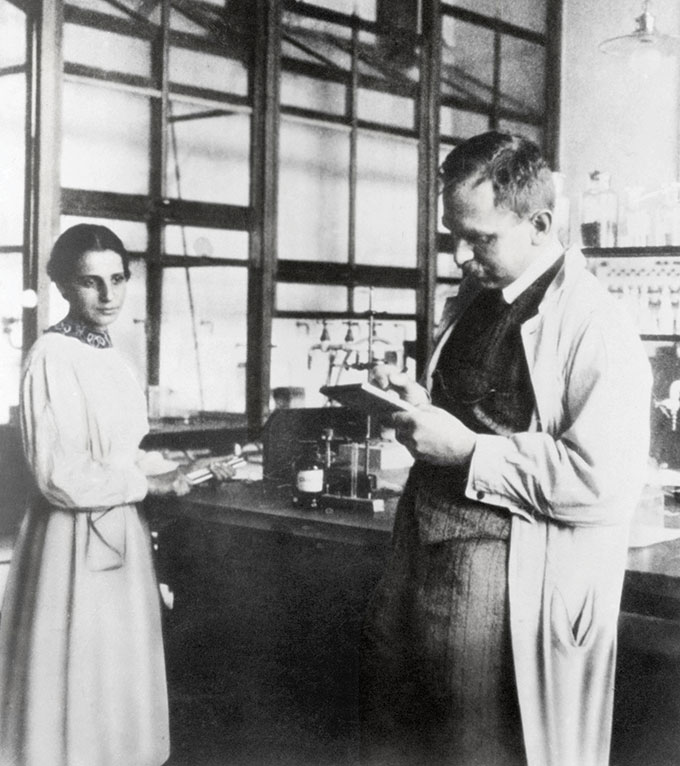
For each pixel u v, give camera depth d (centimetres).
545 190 176
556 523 174
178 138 412
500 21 532
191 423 407
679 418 386
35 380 234
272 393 443
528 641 172
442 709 180
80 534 234
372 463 321
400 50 493
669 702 198
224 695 279
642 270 402
